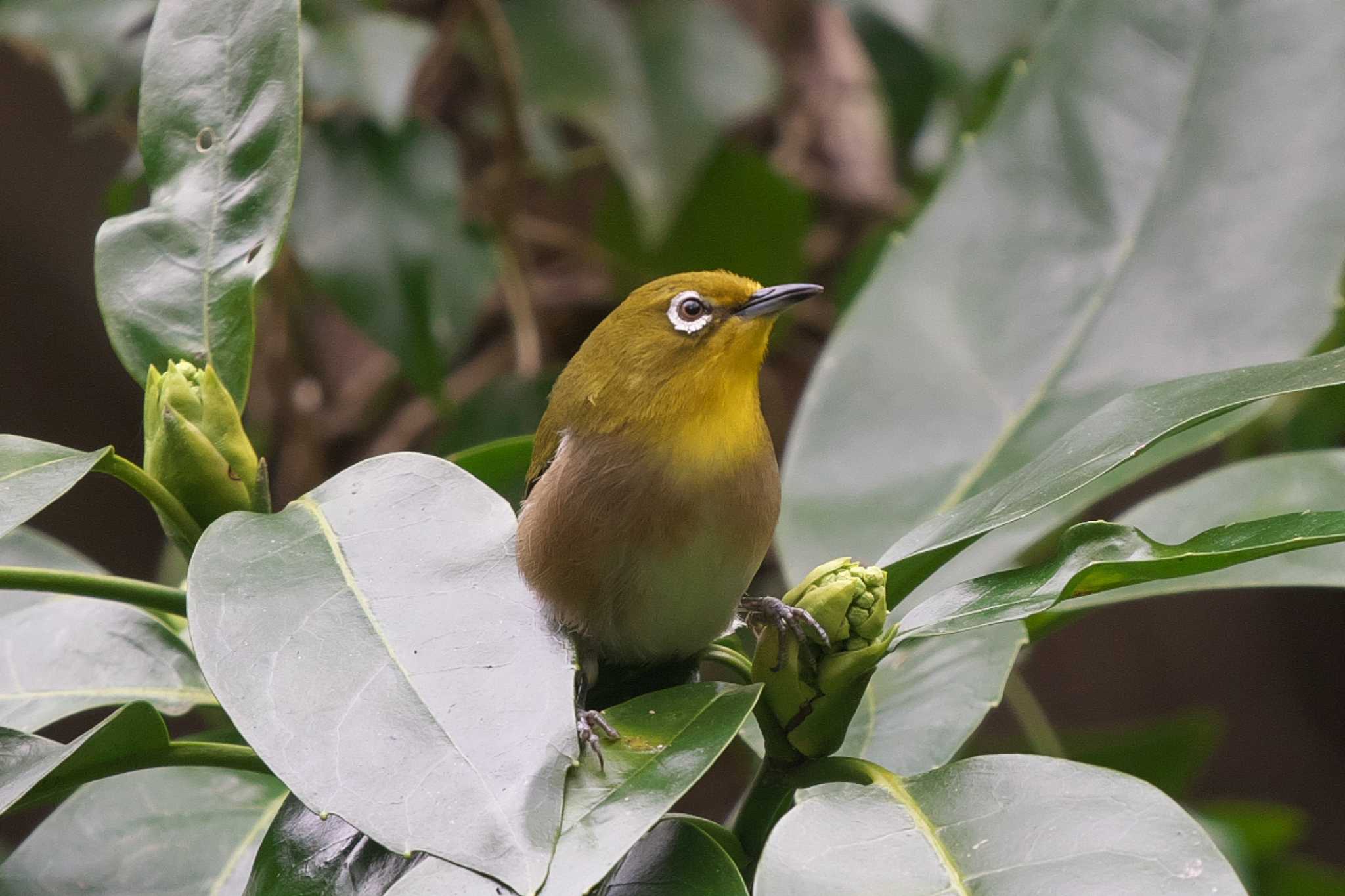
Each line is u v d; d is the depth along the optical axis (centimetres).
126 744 524
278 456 1409
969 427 769
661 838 518
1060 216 809
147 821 665
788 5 1539
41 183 1772
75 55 1088
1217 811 1134
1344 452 736
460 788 432
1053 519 719
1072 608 667
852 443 776
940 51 1127
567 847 437
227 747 542
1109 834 455
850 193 1505
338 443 1429
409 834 418
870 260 1302
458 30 1262
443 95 1349
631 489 681
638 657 720
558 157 1298
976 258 812
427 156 1105
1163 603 1884
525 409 1225
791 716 541
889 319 805
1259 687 1873
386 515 523
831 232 1516
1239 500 730
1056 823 463
